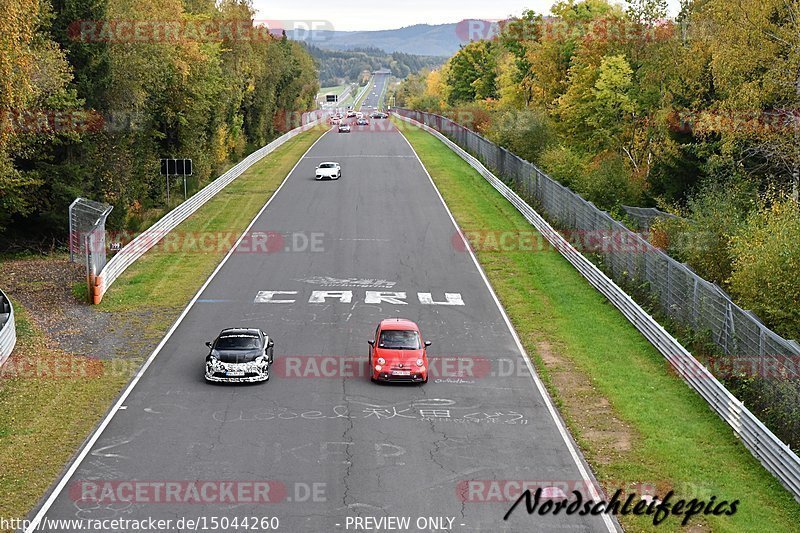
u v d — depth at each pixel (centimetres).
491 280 6338
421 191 10338
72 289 5900
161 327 5106
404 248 7325
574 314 5519
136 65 7756
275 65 16638
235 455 3362
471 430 3681
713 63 7181
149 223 8225
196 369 4391
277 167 12562
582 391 4206
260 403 3941
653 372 4500
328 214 8831
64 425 3650
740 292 4753
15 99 5247
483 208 9175
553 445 3550
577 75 11131
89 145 7238
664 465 3391
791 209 4878
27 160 6912
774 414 3719
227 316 5347
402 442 3528
